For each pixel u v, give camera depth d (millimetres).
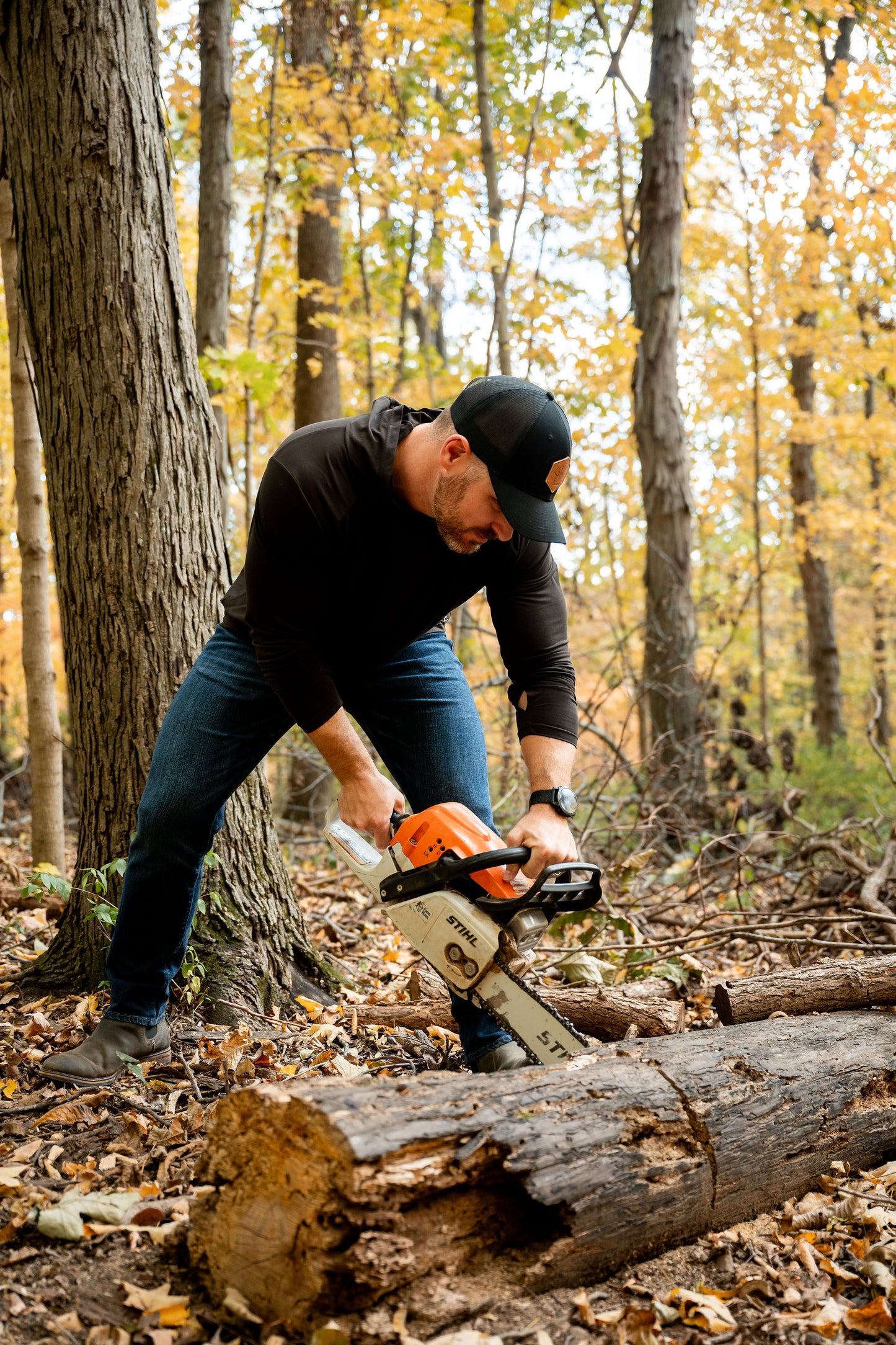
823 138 9117
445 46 7777
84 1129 2242
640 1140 1839
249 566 2137
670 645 8312
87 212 2914
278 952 3135
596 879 2084
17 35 2926
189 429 3072
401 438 2162
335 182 8992
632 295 8742
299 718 2203
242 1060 2529
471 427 1985
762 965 3873
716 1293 1778
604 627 13609
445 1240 1619
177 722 2402
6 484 10562
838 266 10719
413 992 3090
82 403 2953
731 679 14664
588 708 6797
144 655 2980
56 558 3066
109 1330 1596
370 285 10664
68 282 2934
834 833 5312
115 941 2455
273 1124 1614
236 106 7902
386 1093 1660
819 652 13320
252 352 5184
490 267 7305
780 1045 2238
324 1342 1480
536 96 7676
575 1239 1688
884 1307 1721
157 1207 1887
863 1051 2318
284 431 11555
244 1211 1645
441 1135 1585
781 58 9062
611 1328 1640
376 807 2201
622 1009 2736
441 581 2305
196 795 2367
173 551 3014
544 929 2082
